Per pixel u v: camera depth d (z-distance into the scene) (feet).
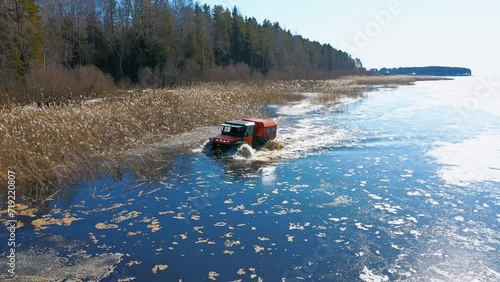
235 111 79.05
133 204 31.04
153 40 182.91
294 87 147.74
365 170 40.52
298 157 46.32
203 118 69.67
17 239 24.63
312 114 87.56
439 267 21.15
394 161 44.21
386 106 105.40
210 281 19.72
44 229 26.20
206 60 186.39
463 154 47.39
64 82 100.17
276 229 26.07
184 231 25.84
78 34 176.65
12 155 39.58
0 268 20.98
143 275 20.33
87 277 20.16
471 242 24.09
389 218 27.89
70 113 56.75
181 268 21.01
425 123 74.13
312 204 30.76
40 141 44.27
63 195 33.22
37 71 99.30
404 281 19.81
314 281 19.81
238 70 186.70
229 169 41.04
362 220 27.55
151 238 24.77
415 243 23.95
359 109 98.17
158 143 53.36
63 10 190.49
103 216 28.55
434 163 43.27
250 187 35.06
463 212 28.94
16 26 105.09
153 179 37.68
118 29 200.13
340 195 32.83
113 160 44.04
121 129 54.19
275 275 20.34
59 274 20.45
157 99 73.26
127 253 22.77
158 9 195.21
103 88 116.06
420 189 34.32
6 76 95.81
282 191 33.91
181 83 152.87
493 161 43.70
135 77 176.65
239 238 24.73
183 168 41.50
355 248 23.32
